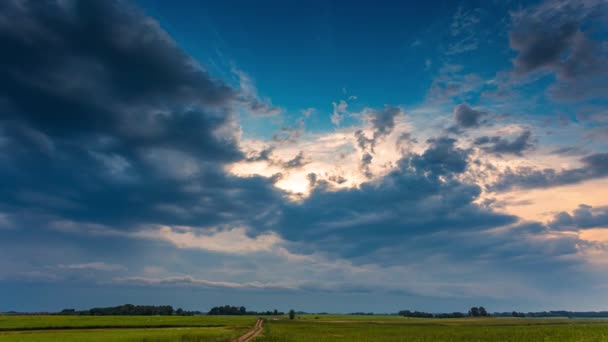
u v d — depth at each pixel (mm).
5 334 74938
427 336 76312
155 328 101812
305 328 108562
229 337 68812
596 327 97938
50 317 131375
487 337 73062
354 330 100250
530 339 67438
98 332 82438
